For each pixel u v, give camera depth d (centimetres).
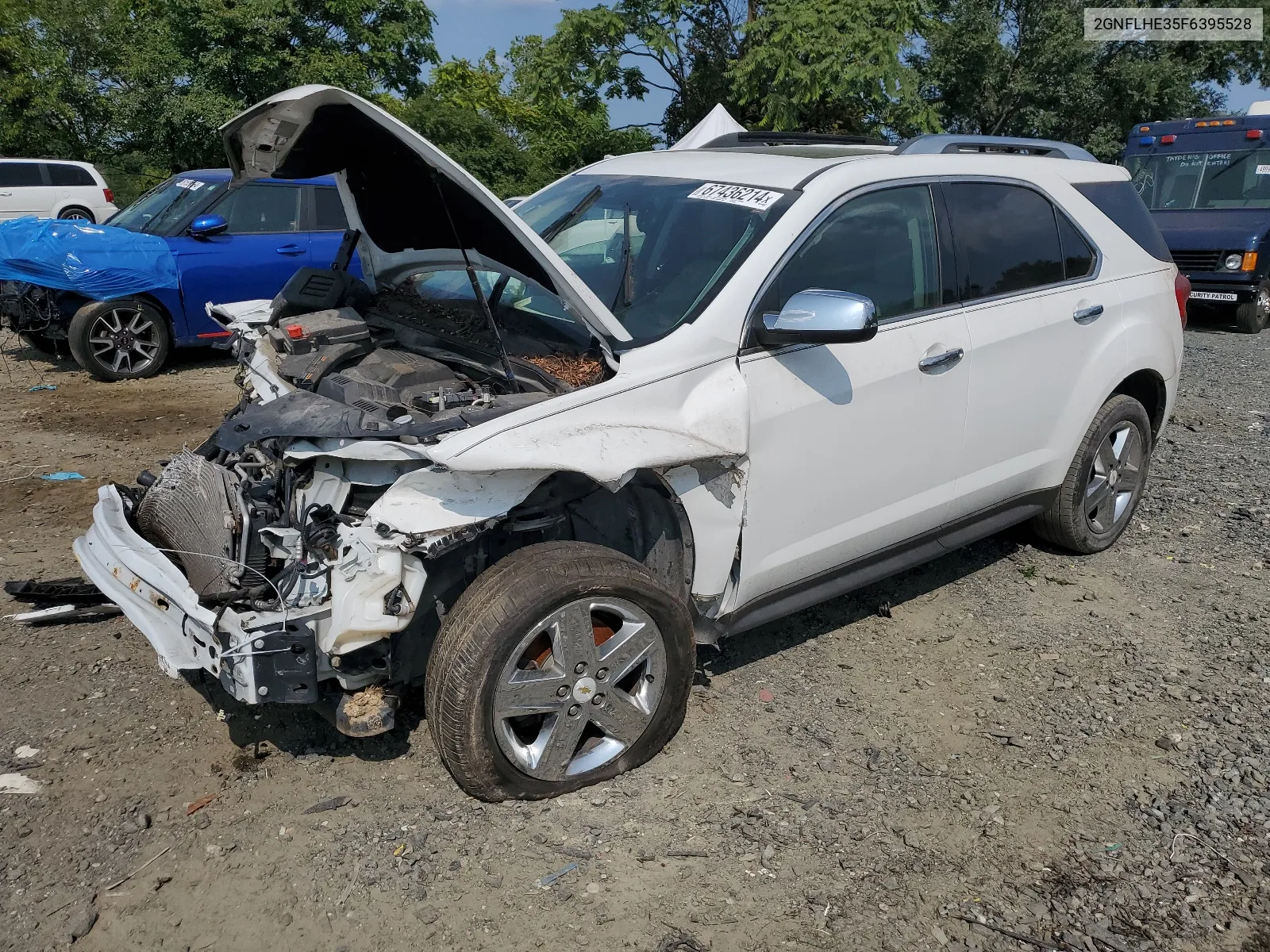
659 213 390
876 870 295
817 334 319
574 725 316
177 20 2267
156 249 882
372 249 425
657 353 322
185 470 343
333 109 321
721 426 325
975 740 362
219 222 898
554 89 2331
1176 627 448
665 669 329
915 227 399
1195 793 333
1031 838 310
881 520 394
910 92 1978
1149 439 530
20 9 2580
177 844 299
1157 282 507
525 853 298
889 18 1980
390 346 379
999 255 429
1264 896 287
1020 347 428
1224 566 512
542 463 283
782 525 358
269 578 302
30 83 2597
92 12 2719
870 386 370
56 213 1914
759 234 355
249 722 360
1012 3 2597
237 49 2288
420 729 357
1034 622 452
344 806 317
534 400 308
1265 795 331
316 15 2420
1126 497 527
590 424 300
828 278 365
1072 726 371
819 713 376
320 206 970
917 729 368
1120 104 2617
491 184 2247
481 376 345
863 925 274
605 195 421
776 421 343
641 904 279
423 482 289
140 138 2569
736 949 264
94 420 759
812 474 360
